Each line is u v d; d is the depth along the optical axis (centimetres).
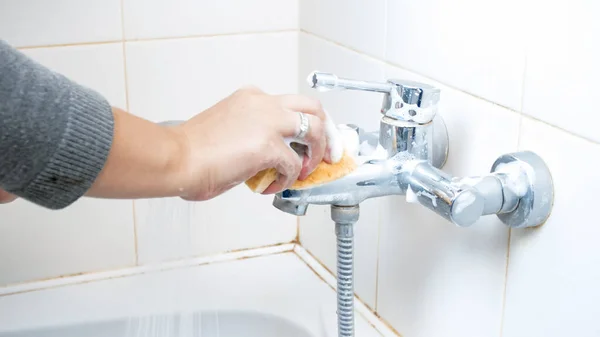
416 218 76
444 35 68
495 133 63
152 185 53
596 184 53
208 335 91
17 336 86
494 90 62
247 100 57
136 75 91
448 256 71
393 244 80
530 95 58
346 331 71
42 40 87
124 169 52
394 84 62
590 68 52
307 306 91
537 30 57
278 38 97
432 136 65
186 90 94
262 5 95
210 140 55
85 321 88
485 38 62
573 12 53
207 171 54
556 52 55
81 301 91
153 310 90
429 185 59
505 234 63
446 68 68
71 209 93
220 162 54
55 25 87
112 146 51
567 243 57
